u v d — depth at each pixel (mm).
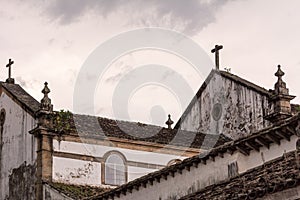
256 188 20188
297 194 19109
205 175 27797
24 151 38500
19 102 39500
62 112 38188
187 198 23188
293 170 20000
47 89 38125
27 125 38625
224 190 22000
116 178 38719
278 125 25297
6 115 40562
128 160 39375
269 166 21938
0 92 41469
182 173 28625
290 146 25281
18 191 38375
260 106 42625
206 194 22562
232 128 44156
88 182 37750
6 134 40219
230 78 45031
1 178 39875
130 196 30375
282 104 37094
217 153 27344
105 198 31234
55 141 37500
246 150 26688
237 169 26625
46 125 37438
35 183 37062
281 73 38062
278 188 19422
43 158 36906
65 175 37281
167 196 28906
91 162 38188
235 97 44500
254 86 43344
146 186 29812
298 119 23297
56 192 35688
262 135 25812
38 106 38688
